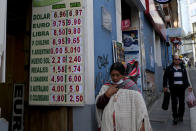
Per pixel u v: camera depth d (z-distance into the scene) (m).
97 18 3.69
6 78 4.21
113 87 2.52
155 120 5.59
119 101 2.46
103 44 3.90
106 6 4.28
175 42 20.45
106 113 2.46
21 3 3.87
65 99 3.06
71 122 3.09
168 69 5.33
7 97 3.34
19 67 4.28
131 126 2.36
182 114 5.39
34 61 3.29
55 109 3.21
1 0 2.18
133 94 2.42
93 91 3.18
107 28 4.08
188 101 4.25
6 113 3.32
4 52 2.17
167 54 17.42
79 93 3.01
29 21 3.65
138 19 7.33
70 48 3.12
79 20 3.13
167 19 17.34
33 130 3.29
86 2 3.18
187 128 4.78
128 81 2.55
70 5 3.20
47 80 3.19
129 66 2.83
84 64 3.04
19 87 3.31
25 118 3.35
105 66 3.90
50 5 3.31
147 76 7.85
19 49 4.35
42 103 3.17
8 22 4.41
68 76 3.08
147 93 7.41
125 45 7.42
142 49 7.24
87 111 3.01
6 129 2.11
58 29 3.22
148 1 7.67
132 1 6.52
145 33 8.14
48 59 3.22
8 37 4.46
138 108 2.35
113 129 2.41
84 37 3.09
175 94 5.29
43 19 3.33
